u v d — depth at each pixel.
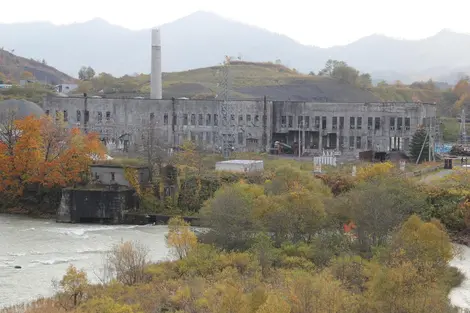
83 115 163.88
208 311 56.47
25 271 74.44
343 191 104.81
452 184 107.25
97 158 123.69
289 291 54.56
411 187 97.56
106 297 58.53
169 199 114.12
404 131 153.38
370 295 53.50
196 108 159.00
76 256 82.31
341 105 155.75
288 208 83.12
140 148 137.75
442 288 58.06
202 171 119.00
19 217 113.56
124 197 110.94
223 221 80.50
